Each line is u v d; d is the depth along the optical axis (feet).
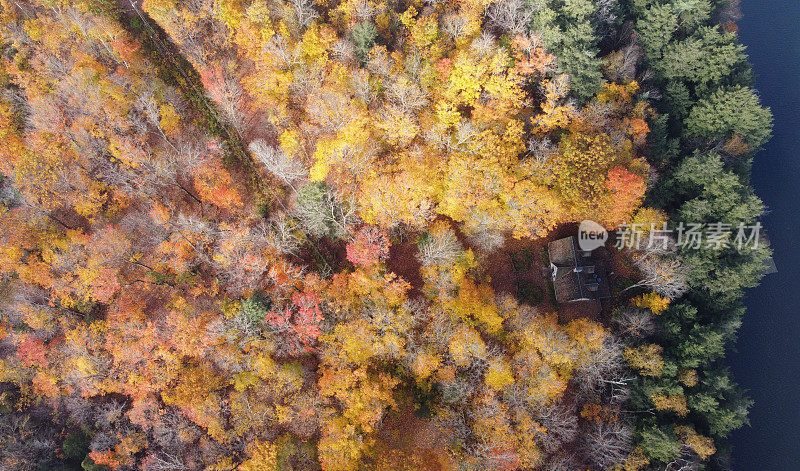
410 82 149.79
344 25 159.94
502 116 145.79
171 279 160.04
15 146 158.61
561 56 150.30
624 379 142.31
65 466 144.66
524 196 139.95
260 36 155.12
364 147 149.89
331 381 133.08
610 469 136.36
